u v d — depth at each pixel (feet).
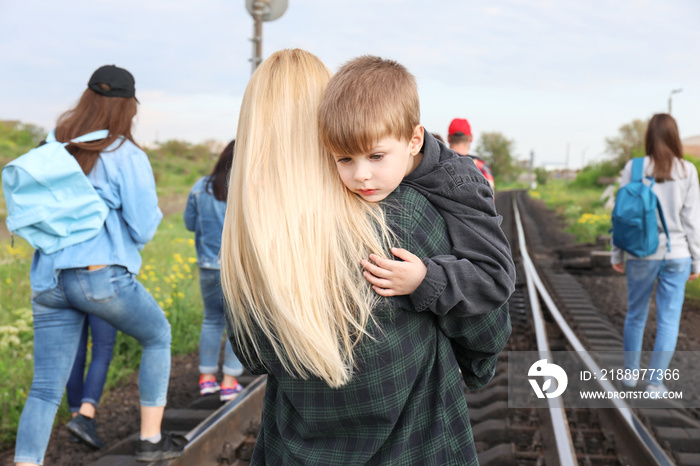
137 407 14.92
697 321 24.39
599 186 148.46
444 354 4.65
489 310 4.46
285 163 4.34
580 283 34.63
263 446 5.09
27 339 17.85
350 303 4.27
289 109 4.47
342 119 4.13
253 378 16.22
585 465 11.44
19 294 21.85
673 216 13.87
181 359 19.12
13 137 103.50
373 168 4.23
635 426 11.71
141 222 9.29
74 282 8.89
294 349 4.21
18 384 14.99
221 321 15.08
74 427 11.55
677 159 13.74
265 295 4.31
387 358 4.32
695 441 12.50
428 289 4.18
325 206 4.32
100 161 9.04
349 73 4.28
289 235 4.22
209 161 145.69
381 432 4.36
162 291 23.09
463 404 4.66
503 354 19.21
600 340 21.74
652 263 14.17
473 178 4.52
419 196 4.48
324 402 4.43
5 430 13.14
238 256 4.45
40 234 8.63
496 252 4.38
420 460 4.44
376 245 4.29
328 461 4.43
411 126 4.29
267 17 24.90
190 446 10.25
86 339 12.49
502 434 12.56
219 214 14.08
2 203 44.55
